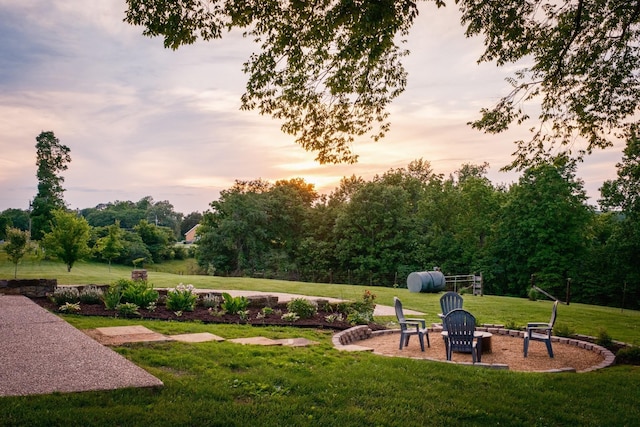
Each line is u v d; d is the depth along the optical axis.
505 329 12.33
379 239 48.19
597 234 41.00
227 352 7.02
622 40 9.37
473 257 41.69
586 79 9.99
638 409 5.29
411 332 9.83
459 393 5.54
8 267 36.25
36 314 8.95
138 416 3.97
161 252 63.41
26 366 5.32
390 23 6.75
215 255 51.53
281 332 9.87
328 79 8.55
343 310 13.20
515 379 6.43
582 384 6.29
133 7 6.72
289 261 53.94
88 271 36.69
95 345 6.52
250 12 7.03
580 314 16.77
